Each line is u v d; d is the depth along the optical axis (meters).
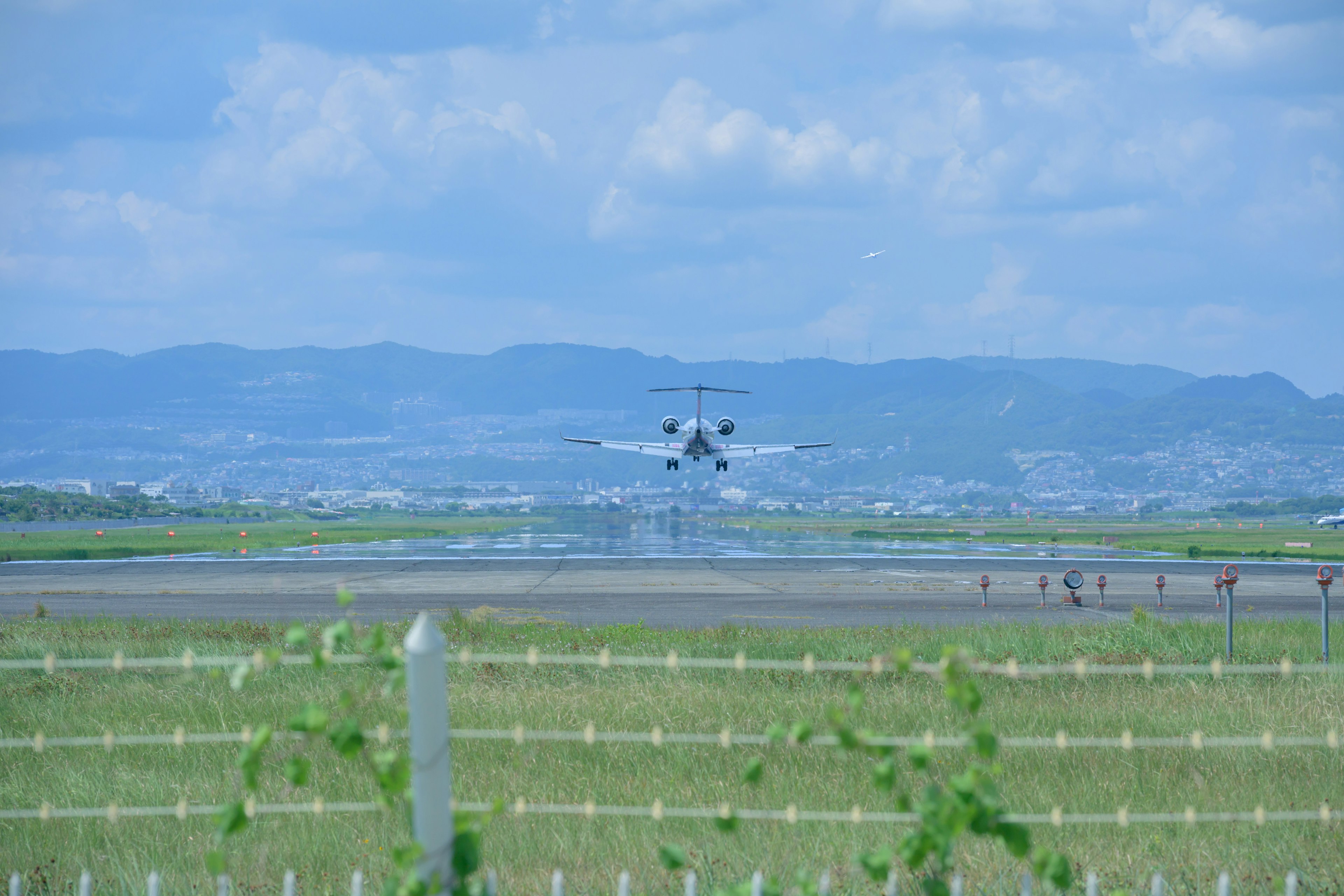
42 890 29.23
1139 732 48.81
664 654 76.81
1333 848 31.56
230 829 17.62
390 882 17.48
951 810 16.92
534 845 32.09
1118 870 29.14
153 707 55.50
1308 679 62.25
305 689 60.22
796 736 17.20
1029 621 118.31
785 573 190.62
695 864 29.34
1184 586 167.62
